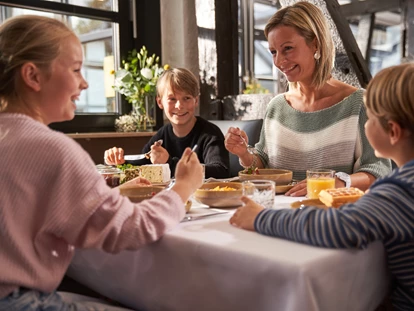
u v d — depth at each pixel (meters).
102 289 1.09
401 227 0.81
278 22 1.71
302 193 1.38
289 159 1.79
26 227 0.80
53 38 0.88
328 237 0.79
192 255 0.85
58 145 0.81
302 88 1.82
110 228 0.83
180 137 2.16
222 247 0.81
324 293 0.74
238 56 3.42
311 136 1.75
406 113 0.87
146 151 2.27
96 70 3.36
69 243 0.84
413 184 0.82
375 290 0.92
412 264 0.89
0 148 0.79
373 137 0.96
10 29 0.87
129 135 3.09
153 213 0.91
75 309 0.91
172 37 3.48
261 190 1.13
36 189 0.80
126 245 0.86
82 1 3.25
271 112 1.91
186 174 1.06
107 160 1.94
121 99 3.51
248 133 2.58
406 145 0.91
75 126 3.21
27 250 0.80
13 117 0.83
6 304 0.79
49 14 3.10
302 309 0.70
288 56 1.71
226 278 0.80
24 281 0.80
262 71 3.50
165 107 2.12
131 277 0.98
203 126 2.15
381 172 1.55
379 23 2.78
